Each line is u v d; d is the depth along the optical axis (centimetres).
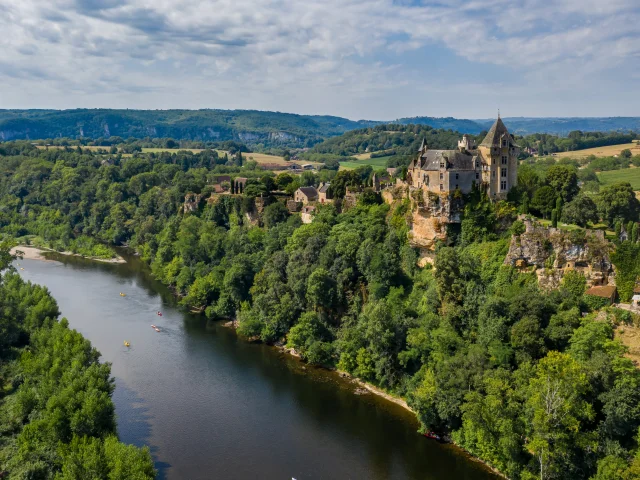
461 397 10831
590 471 9062
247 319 16788
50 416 9519
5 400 11350
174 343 16188
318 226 18300
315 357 14550
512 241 13138
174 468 10200
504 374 10462
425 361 12469
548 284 12469
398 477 10031
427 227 15075
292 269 17150
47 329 13350
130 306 19438
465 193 14650
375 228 16488
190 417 12038
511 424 9625
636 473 8088
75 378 10525
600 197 15250
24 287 16212
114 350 15525
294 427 11700
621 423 8994
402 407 12500
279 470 10219
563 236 12488
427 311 13650
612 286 11662
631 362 9394
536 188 15312
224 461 10450
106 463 8500
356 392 13275
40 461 9044
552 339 10762
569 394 9281
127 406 12444
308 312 15475
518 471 9675
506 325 11519
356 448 10938
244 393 13200
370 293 15100
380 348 13188
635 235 11812
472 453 10600
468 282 13175
